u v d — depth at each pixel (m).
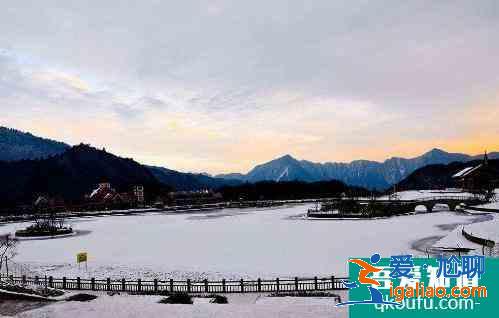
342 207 110.38
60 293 29.84
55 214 137.12
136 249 59.03
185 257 50.62
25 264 48.25
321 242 59.44
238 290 32.12
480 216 95.31
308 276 36.28
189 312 23.28
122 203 186.00
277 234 72.00
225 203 190.38
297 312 22.88
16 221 124.19
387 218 99.31
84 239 74.00
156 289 31.81
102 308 24.48
